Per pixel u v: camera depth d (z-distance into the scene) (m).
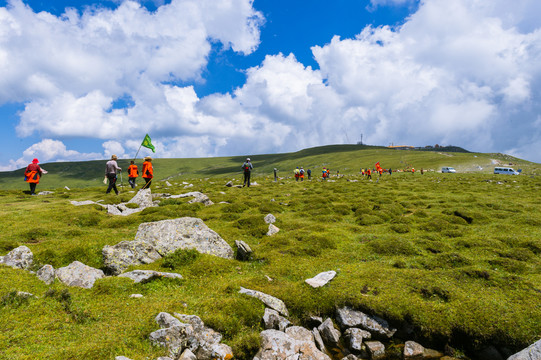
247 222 20.02
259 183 57.59
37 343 6.72
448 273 11.16
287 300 10.08
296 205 28.02
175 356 7.04
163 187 49.16
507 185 50.44
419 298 9.68
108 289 9.73
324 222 21.44
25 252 11.09
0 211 21.47
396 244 15.10
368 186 49.19
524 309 8.68
